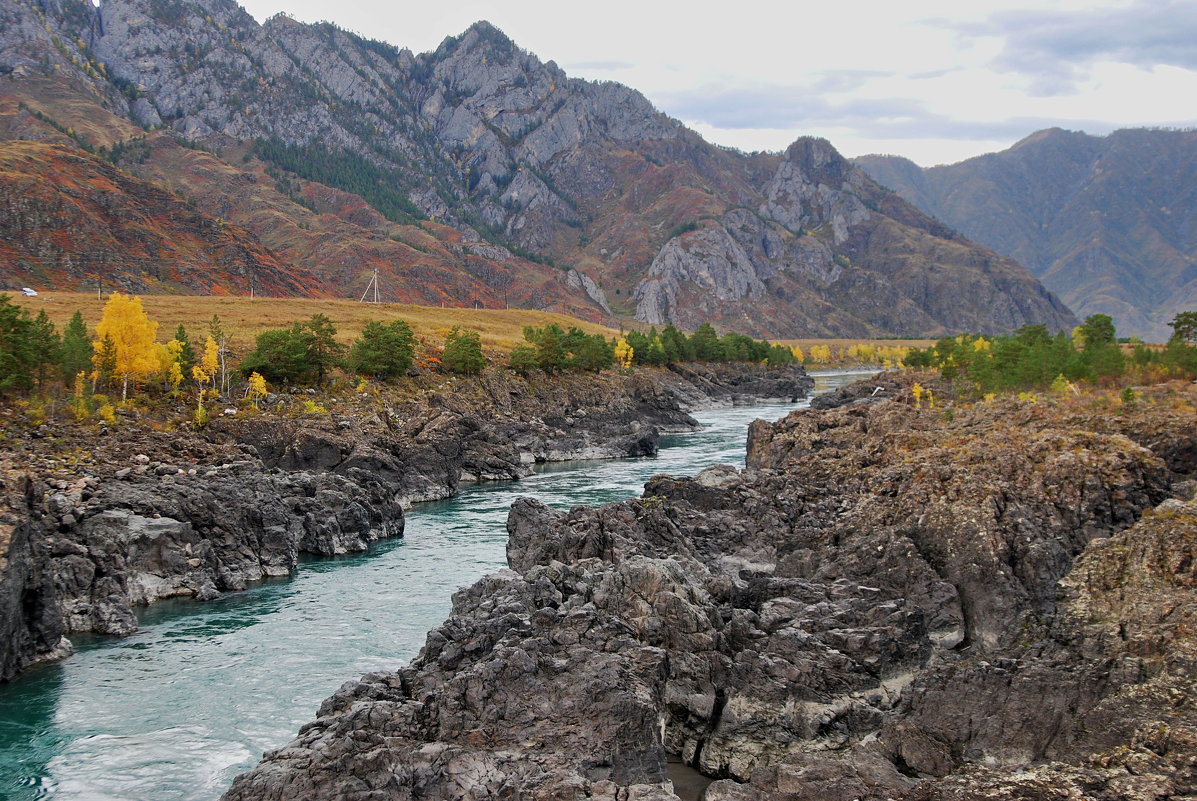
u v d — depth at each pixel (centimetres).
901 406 10562
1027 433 7006
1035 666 4119
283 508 7800
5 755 4166
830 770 3512
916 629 4638
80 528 6291
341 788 3303
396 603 6450
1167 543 4691
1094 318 15050
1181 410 7694
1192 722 3412
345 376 13125
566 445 14262
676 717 4391
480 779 3400
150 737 4350
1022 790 3145
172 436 8562
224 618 6109
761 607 5003
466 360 15200
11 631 4978
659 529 6731
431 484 10725
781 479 7906
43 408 8556
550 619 4375
